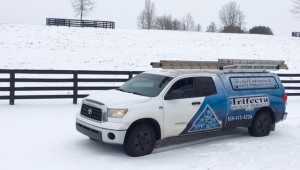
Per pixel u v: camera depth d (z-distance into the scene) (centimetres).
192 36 4831
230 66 941
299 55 4125
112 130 733
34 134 902
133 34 4550
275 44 4731
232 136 980
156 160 741
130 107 752
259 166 721
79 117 818
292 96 1847
